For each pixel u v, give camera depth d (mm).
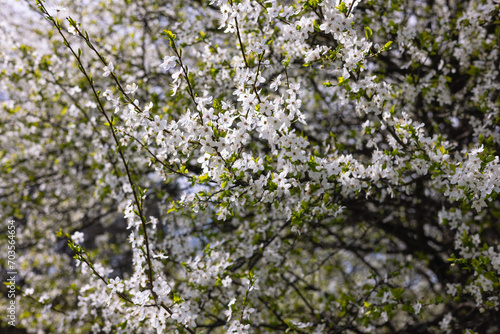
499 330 6379
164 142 3432
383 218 6031
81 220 8195
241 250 5035
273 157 3982
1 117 7004
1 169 7297
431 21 6195
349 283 7691
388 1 4887
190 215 5453
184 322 3414
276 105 3215
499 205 6457
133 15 6992
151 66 6973
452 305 6535
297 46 4555
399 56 5926
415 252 6508
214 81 5160
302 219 3645
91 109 6090
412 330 5996
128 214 3523
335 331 4684
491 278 3977
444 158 3363
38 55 5938
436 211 6348
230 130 3266
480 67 5145
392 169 3736
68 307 8469
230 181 3209
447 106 5895
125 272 8172
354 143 5688
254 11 3367
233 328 3545
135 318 4309
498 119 4824
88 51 6703
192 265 4402
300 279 6137
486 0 5129
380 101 3701
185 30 5039
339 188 3928
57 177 7578
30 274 8617
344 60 3502
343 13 3232
